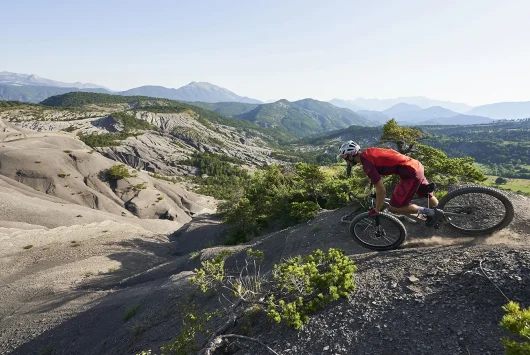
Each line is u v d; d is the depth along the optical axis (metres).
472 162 13.70
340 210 13.96
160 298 13.08
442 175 13.70
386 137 16.83
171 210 97.44
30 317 20.30
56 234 46.25
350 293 4.76
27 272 33.75
